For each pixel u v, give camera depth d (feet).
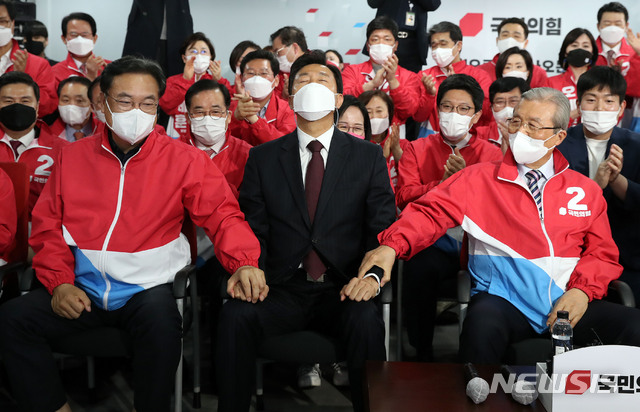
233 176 11.30
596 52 16.70
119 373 10.78
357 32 19.65
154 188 8.50
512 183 8.61
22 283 8.39
